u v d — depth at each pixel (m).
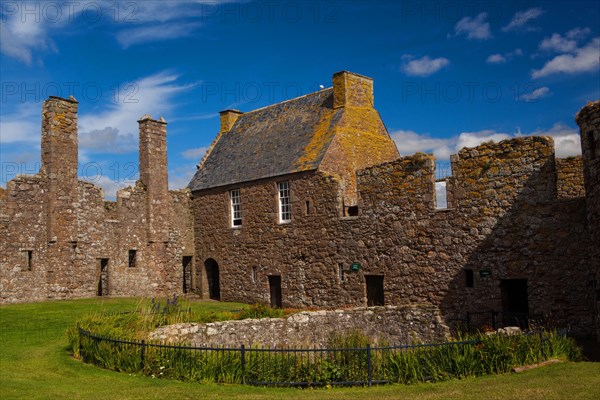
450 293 21.00
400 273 22.72
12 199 25.78
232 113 36.31
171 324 16.66
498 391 10.25
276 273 28.30
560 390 10.05
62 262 27.28
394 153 30.59
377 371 11.84
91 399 10.38
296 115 31.62
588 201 15.43
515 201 19.41
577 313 17.77
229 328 16.72
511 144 19.62
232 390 11.20
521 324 18.97
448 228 21.20
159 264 31.42
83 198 28.45
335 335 17.38
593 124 14.90
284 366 12.09
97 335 13.95
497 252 19.75
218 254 31.75
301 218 27.25
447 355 12.09
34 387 11.28
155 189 31.69
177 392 10.96
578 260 17.84
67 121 28.00
